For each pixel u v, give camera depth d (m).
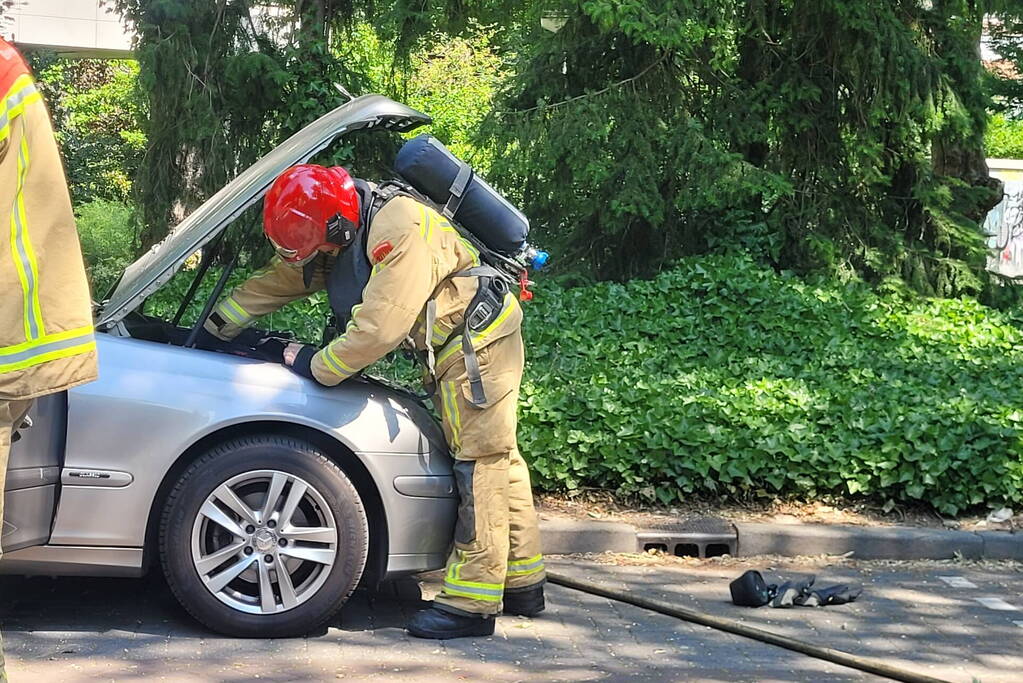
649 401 7.95
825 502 7.51
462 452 5.31
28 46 21.34
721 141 13.58
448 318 5.24
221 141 13.30
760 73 13.95
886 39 13.16
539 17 13.52
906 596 6.35
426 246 5.10
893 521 7.35
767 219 14.03
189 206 13.55
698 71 13.67
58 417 4.98
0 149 3.26
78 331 3.41
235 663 4.94
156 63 13.07
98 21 24.64
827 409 8.01
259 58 12.95
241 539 5.14
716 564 6.82
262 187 5.26
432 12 14.51
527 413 7.47
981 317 12.91
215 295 5.48
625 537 6.86
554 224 14.37
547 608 5.89
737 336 10.96
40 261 3.33
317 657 5.05
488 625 5.43
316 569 5.20
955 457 7.43
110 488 5.03
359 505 5.19
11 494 4.73
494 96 14.08
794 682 5.00
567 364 9.37
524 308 11.45
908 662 5.35
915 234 14.44
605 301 11.74
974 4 14.12
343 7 14.43
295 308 10.55
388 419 5.30
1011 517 7.42
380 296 5.05
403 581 6.18
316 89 13.28
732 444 7.39
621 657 5.23
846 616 5.98
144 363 5.14
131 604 5.65
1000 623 5.95
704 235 14.13
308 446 5.18
